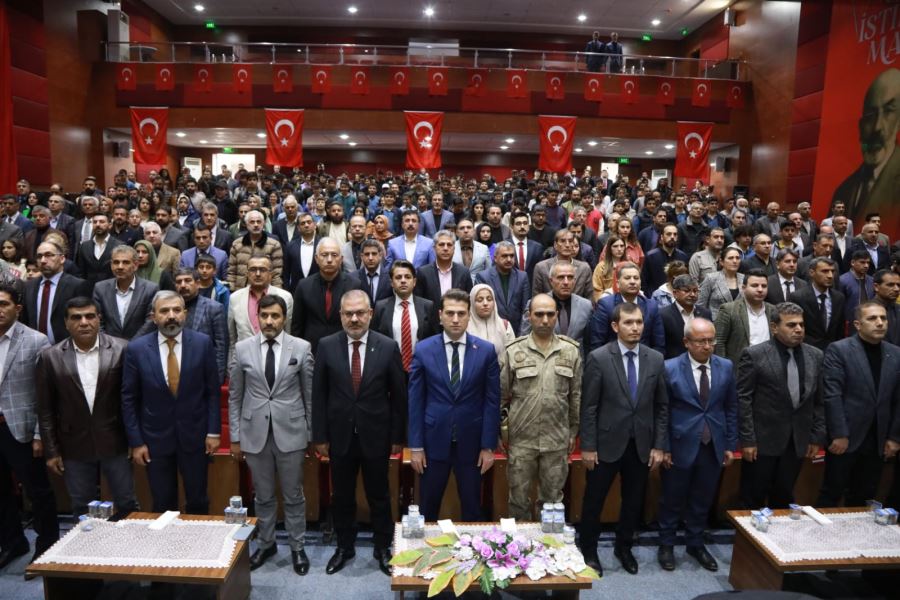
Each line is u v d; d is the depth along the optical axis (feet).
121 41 53.36
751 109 55.42
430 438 11.54
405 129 54.39
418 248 19.56
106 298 15.14
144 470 13.67
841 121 42.96
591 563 12.11
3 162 42.32
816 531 10.91
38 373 11.35
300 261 19.53
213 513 13.69
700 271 19.40
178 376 11.53
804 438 12.45
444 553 9.65
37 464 11.91
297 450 11.76
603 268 19.11
